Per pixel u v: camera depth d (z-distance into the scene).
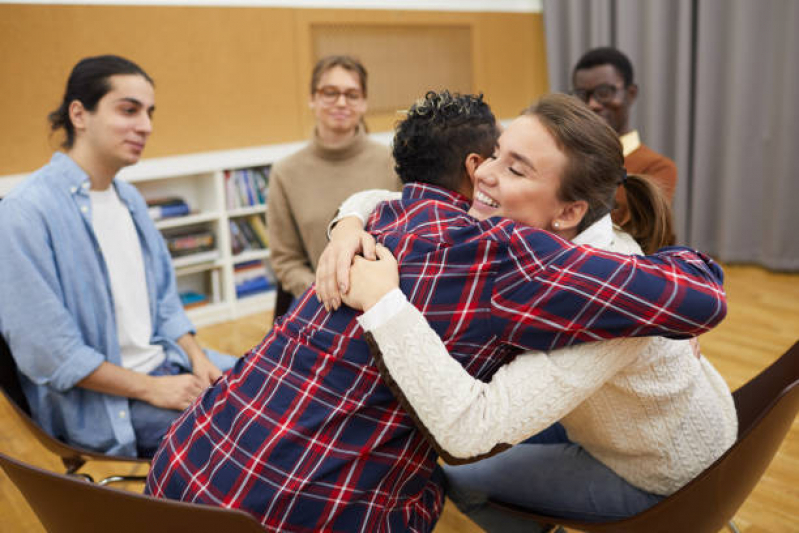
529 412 0.88
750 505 1.87
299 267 2.33
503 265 0.88
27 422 1.41
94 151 1.65
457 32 4.61
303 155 2.34
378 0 4.17
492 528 1.42
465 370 0.90
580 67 2.57
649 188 1.15
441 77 4.58
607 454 1.21
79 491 0.84
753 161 4.14
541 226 0.97
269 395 0.97
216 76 3.63
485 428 0.86
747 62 4.01
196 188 3.83
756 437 1.02
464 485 1.35
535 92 5.19
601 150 0.91
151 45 3.39
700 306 0.85
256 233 3.95
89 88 1.59
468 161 1.08
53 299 1.50
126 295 1.75
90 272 1.60
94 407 1.59
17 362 1.51
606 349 0.90
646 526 1.11
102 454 1.45
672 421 1.12
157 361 1.78
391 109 4.38
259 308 3.94
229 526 0.79
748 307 3.47
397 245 0.96
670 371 1.08
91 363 1.52
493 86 4.89
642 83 4.55
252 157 3.79
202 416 1.04
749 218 4.23
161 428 1.63
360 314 0.94
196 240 3.66
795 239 4.05
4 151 3.08
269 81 3.83
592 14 4.66
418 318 0.87
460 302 0.90
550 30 4.86
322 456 0.93
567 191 0.93
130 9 3.31
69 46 3.17
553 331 0.87
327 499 0.93
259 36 3.75
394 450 0.95
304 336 0.99
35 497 0.92
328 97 2.23
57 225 1.55
